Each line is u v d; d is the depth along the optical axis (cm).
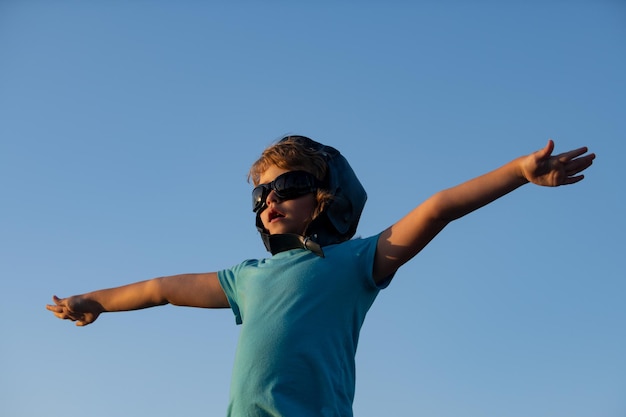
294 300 438
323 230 478
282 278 452
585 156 378
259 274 465
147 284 527
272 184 479
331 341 430
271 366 420
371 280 444
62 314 552
